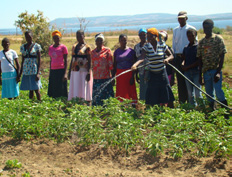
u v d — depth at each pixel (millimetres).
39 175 5215
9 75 9070
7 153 6082
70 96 8516
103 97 8266
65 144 6371
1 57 8969
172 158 5566
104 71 8250
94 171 5309
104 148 6043
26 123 6633
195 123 6191
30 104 7676
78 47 8398
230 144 5434
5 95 9141
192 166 5293
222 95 7242
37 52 8750
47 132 6637
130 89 8219
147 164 5473
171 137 5969
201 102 7445
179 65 8164
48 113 7555
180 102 8047
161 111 7188
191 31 7441
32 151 6137
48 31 20625
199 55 7293
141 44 7938
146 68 7145
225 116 7211
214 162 5359
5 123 6883
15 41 37875
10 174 5254
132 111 7176
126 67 8086
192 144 5609
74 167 5488
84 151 6062
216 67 7148
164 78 7145
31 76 8766
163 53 6957
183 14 7977
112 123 6496
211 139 5531
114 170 5344
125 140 5902
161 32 8094
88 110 6883
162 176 5023
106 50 8234
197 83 7605
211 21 6961
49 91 9031
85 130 6277
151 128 6164
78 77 8398
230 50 18719
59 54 8711
